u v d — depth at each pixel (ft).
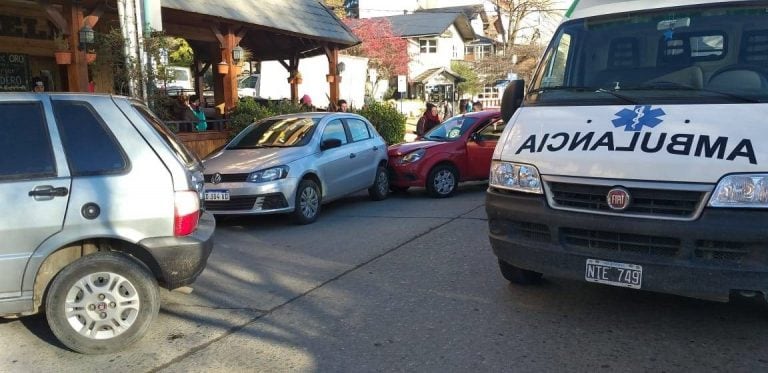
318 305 17.31
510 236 15.30
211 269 21.43
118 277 14.11
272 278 20.15
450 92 147.64
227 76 45.70
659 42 16.34
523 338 14.44
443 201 35.50
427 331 15.07
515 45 147.64
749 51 15.17
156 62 36.14
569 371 12.67
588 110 15.38
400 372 12.89
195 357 13.96
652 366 12.79
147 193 14.40
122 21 34.24
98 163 14.29
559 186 14.28
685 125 13.75
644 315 15.75
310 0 60.03
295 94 64.85
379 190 36.29
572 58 17.29
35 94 14.37
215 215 29.37
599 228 13.52
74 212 13.84
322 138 31.32
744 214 12.18
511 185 15.16
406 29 156.25
